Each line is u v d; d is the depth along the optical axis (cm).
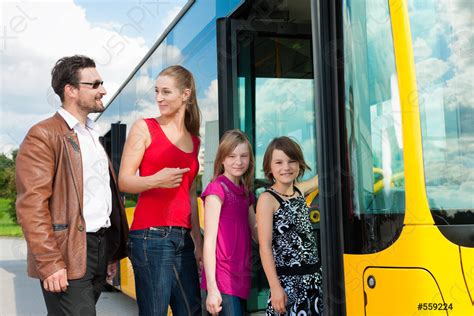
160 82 329
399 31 284
